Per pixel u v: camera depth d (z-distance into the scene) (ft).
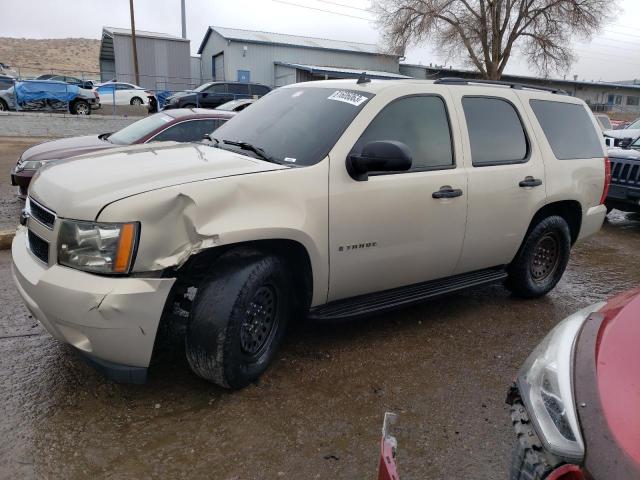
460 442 9.53
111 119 66.18
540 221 15.56
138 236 8.77
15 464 8.37
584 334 6.68
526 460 5.81
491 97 14.33
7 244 18.61
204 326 9.62
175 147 12.30
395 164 10.38
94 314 8.64
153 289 8.86
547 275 16.65
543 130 15.34
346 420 9.92
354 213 11.12
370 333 13.53
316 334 13.26
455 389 11.23
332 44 146.41
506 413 10.49
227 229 9.25
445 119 13.08
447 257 13.23
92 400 10.07
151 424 9.47
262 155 11.34
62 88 70.54
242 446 9.05
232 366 9.93
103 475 8.25
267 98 14.47
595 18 108.68
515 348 13.30
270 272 10.19
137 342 8.99
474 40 116.57
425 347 13.00
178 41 126.11
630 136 43.98
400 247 12.10
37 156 22.62
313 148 11.21
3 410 9.62
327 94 12.81
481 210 13.46
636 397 5.45
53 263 9.20
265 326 10.86
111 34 123.03
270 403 10.26
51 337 12.41
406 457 9.07
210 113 24.88
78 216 8.89
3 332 12.50
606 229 28.81
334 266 11.16
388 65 146.51
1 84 85.92
